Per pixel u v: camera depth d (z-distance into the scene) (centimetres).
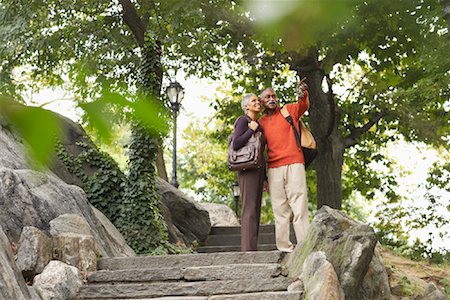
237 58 1800
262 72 1809
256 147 743
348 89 1761
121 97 93
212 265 745
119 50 1611
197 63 1788
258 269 711
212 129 2498
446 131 1647
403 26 367
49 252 736
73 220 840
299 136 762
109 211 1291
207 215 1556
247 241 753
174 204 1529
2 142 1005
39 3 1238
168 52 1686
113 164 1311
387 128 1864
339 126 1769
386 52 791
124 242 1176
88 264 752
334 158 1692
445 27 527
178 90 1512
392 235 1588
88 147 1338
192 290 694
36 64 1595
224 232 1620
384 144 1936
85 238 767
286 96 1831
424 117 1656
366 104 1752
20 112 88
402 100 1659
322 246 692
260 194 762
